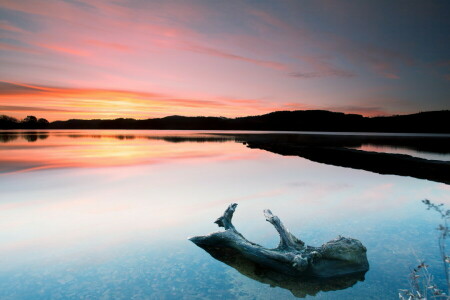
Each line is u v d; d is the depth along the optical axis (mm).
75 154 27375
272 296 4281
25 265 5219
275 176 15023
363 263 4969
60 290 4430
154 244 6176
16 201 9695
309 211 8469
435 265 4949
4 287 4508
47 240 6340
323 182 13258
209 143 46844
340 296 4242
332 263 4945
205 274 4953
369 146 38594
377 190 11445
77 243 6184
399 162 19938
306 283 4676
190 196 10523
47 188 11945
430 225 7074
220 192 11188
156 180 13914
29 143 44406
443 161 19297
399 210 8484
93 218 7875
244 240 5727
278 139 60344
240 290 4461
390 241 6082
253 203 9492
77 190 11555
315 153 27812
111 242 6238
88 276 4848
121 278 4785
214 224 7414
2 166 18688
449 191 11156
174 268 5152
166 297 4258
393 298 4102
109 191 11367
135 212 8445
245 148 35531
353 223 7305
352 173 15859
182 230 7008
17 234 6676
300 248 5430
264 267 5234
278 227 5691
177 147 37531
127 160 22516
